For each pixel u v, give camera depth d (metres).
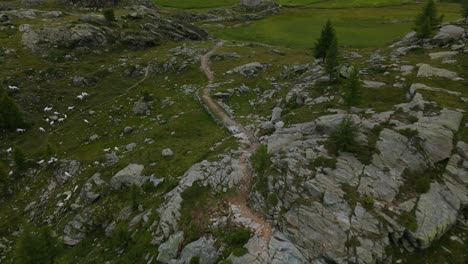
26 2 138.12
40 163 54.59
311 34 114.38
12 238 44.03
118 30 102.50
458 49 61.50
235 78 77.19
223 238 34.34
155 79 82.12
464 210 34.75
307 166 38.59
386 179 36.09
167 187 43.03
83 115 68.25
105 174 48.97
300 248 32.03
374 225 32.53
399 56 65.88
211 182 41.34
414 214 33.03
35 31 92.62
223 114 61.56
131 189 43.44
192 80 79.38
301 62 81.06
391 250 31.62
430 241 31.61
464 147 38.12
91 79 79.38
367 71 60.47
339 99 51.28
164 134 57.69
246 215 36.59
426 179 35.75
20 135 61.97
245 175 42.16
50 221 44.69
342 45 97.19
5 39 92.31
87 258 37.97
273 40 111.56
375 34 107.06
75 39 92.00
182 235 35.69
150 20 115.19
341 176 36.81
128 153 53.41
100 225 42.44
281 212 35.56
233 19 143.00
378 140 39.88
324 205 34.66
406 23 117.75
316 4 161.38
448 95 46.06
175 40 109.56
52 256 35.50
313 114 49.03
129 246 37.28
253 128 54.28
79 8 137.12
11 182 52.41
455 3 149.62
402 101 47.78
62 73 80.62
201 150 50.34
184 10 158.00
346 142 39.09
